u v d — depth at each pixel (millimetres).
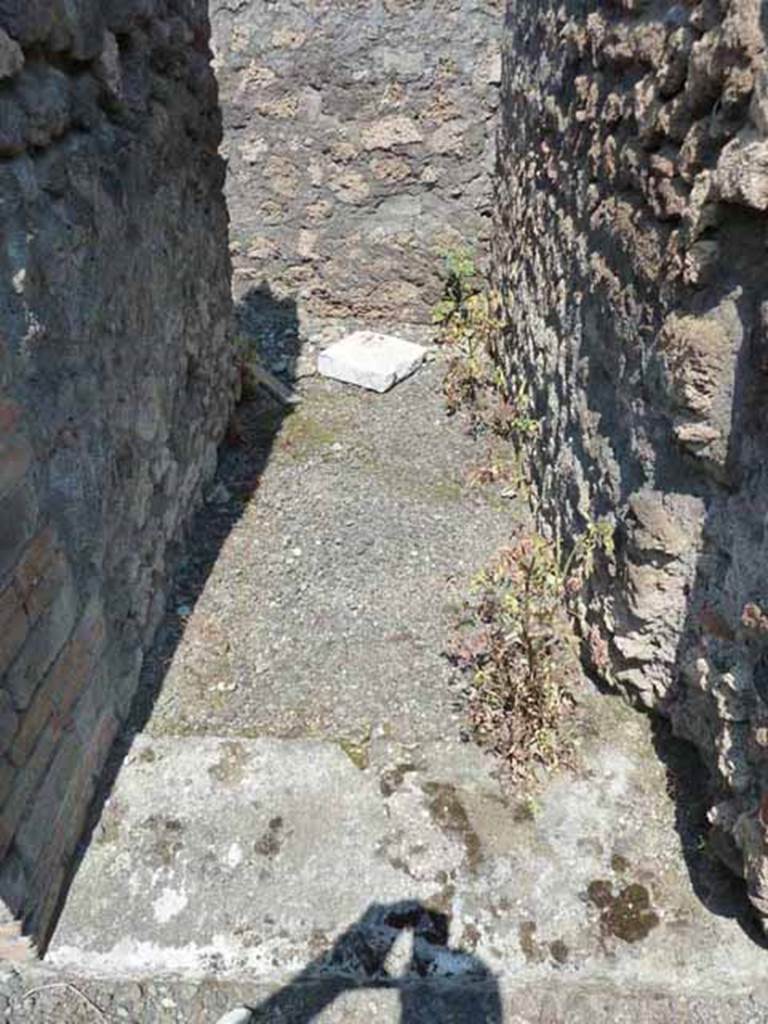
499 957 1969
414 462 3791
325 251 5055
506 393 4090
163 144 2791
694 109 1839
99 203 2229
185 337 3156
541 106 3346
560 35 3020
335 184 4852
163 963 1977
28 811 1859
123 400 2467
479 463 3764
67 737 2057
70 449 2057
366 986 1958
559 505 3020
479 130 4652
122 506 2467
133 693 2582
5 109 1721
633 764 2352
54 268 1947
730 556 1933
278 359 4688
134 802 2271
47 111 1892
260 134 4754
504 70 4332
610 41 2379
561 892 2064
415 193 4844
